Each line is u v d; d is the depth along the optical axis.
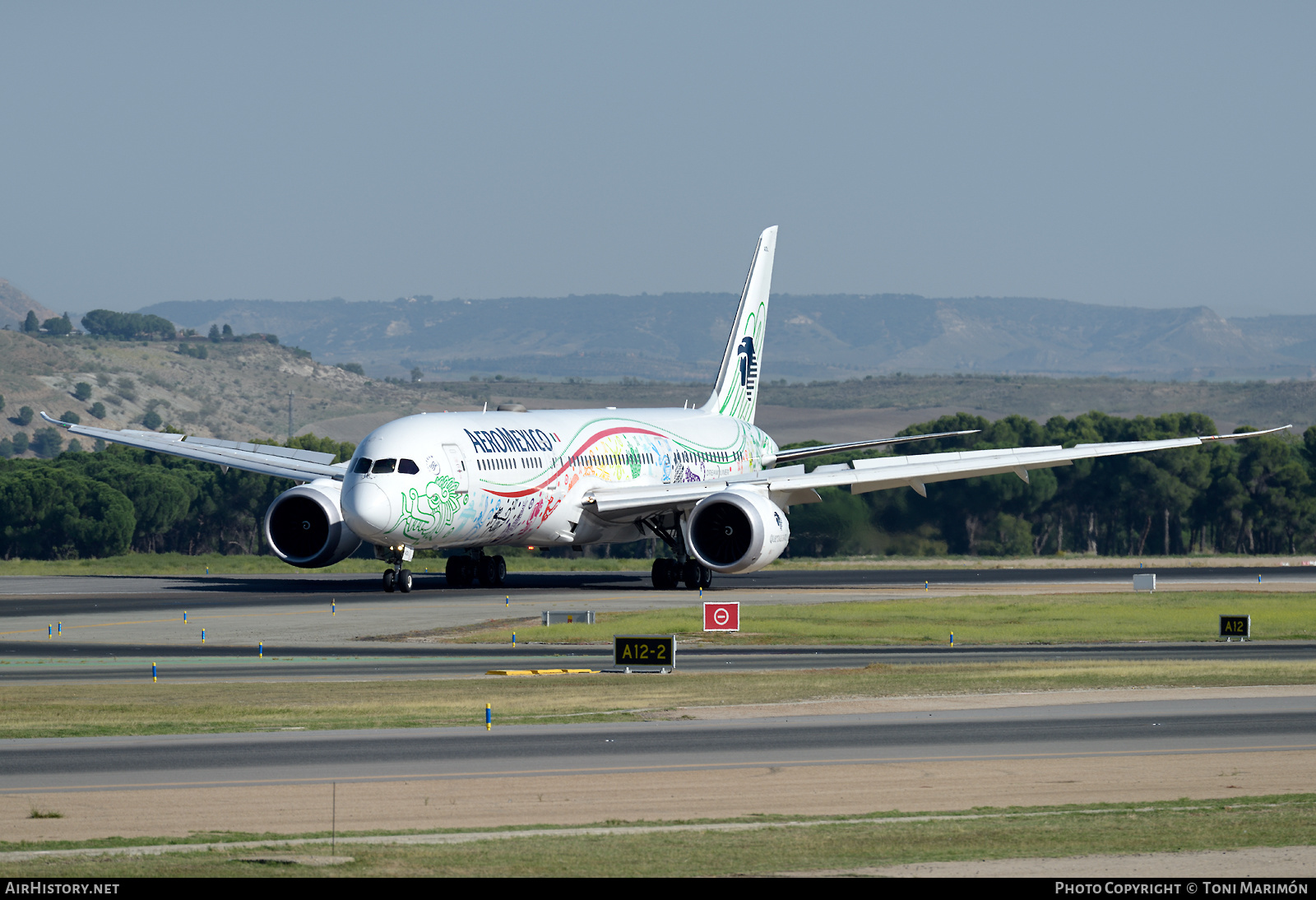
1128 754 79.94
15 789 70.44
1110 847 58.06
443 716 93.19
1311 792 69.75
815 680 112.38
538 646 140.50
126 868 54.69
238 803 67.31
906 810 66.00
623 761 77.75
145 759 78.19
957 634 150.62
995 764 76.94
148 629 153.75
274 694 104.50
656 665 119.50
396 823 63.31
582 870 54.59
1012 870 54.38
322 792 69.75
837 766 76.50
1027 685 108.06
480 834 60.94
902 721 91.12
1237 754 79.62
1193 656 130.25
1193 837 59.91
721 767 76.25
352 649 137.00
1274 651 135.75
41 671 119.38
